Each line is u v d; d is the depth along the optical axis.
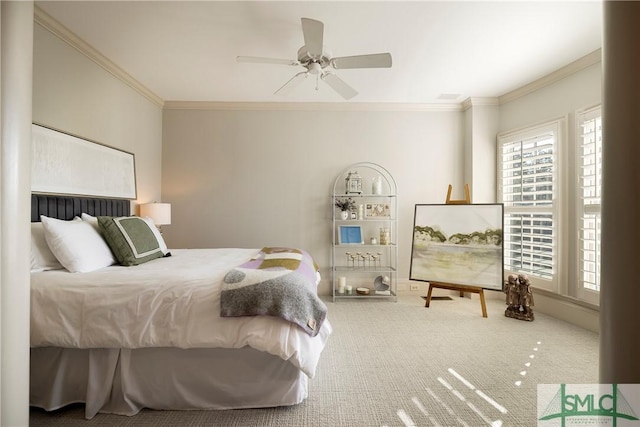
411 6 2.21
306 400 1.81
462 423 1.62
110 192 3.05
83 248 1.99
